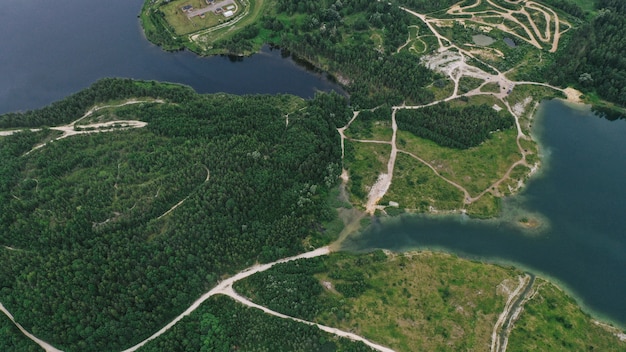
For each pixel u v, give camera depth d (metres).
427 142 147.62
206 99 159.50
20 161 134.38
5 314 105.94
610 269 118.75
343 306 109.19
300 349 101.44
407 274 116.62
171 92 159.75
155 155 134.88
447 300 110.75
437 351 102.12
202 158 134.00
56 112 152.38
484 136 146.88
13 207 120.69
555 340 103.75
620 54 159.88
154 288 108.00
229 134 142.62
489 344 103.31
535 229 127.00
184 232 116.81
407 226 128.12
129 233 117.12
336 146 142.75
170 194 125.44
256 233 120.25
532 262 120.44
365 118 154.50
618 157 143.50
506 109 156.00
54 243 114.19
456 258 120.88
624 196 133.62
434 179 137.25
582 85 162.50
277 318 107.06
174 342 102.12
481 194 133.88
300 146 138.25
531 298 111.88
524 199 133.12
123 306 104.56
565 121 153.75
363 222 128.12
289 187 131.88
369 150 145.12
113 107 156.88
